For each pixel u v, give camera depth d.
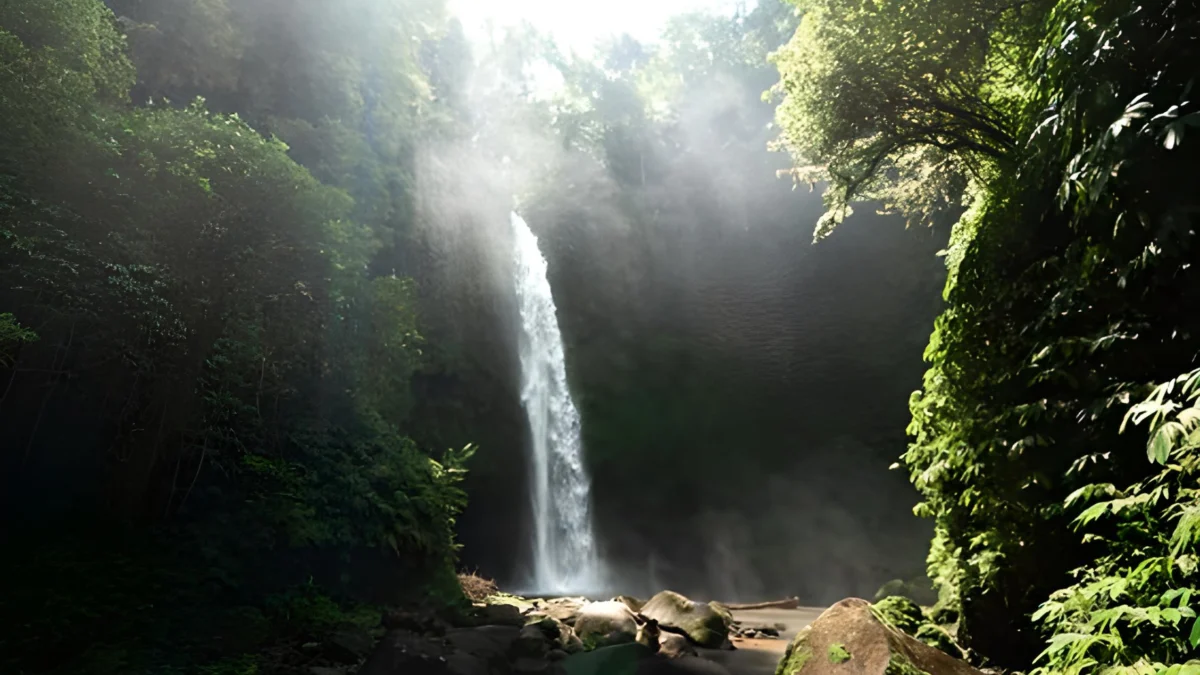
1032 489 5.30
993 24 7.30
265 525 8.60
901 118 8.57
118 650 5.86
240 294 8.84
